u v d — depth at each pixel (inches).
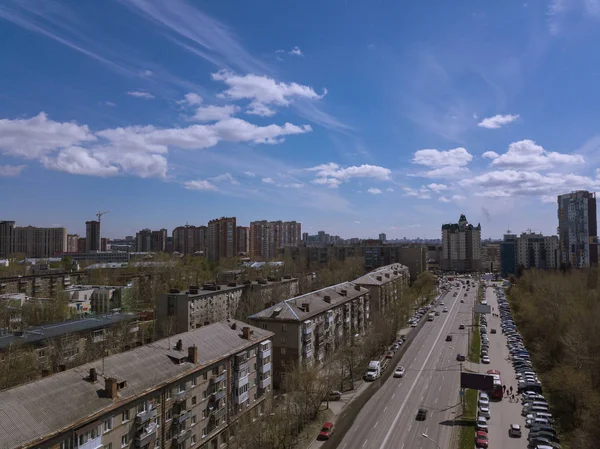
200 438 3339.1
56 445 2298.2
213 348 3636.8
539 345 6136.8
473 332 7608.3
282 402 4099.4
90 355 4867.1
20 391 2432.3
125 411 2728.8
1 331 5147.6
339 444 3595.0
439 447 3506.4
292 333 4987.7
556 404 4333.2
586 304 7022.6
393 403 4461.1
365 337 6245.1
